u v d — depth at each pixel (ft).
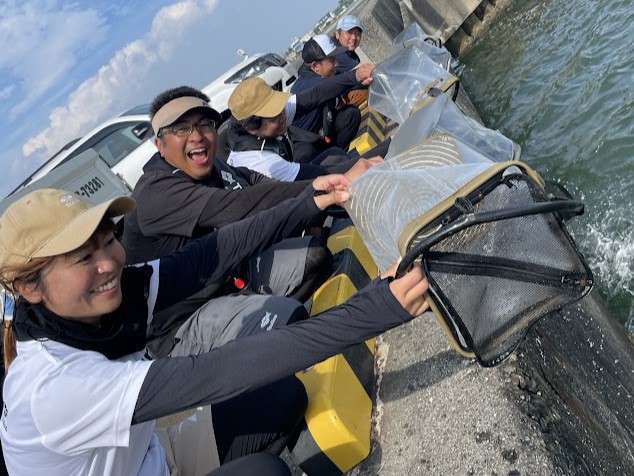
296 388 2.94
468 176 2.09
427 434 2.87
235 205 3.89
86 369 2.09
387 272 2.18
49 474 2.13
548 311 2.12
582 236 7.70
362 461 3.04
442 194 2.08
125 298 2.55
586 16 14.19
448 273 1.97
